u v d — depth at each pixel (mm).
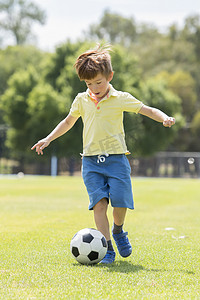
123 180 8336
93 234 8000
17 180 44594
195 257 8695
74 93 61938
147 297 5871
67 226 13516
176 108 72438
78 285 6414
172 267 7809
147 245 10125
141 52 111312
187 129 84312
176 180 51812
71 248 7992
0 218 15695
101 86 8336
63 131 9125
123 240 8625
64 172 64000
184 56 107438
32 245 9984
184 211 19062
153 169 64750
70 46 69312
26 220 15141
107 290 6160
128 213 18109
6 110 66375
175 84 92438
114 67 63750
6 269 7480
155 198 25797
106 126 8469
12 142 66875
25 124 65875
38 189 31719
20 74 68250
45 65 70375
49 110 60562
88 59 8211
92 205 8398
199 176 61438
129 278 6859
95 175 8500
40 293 6020
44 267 7609
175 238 11242
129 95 8617
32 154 64312
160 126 67625
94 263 7938
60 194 27609
